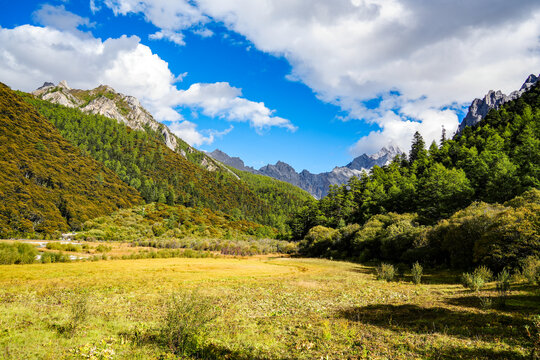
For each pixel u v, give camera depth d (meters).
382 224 53.94
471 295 15.36
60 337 8.49
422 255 35.34
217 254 59.69
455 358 6.88
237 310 13.52
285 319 11.76
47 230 70.44
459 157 77.69
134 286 20.34
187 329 8.42
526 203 28.00
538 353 6.79
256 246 73.25
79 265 32.25
